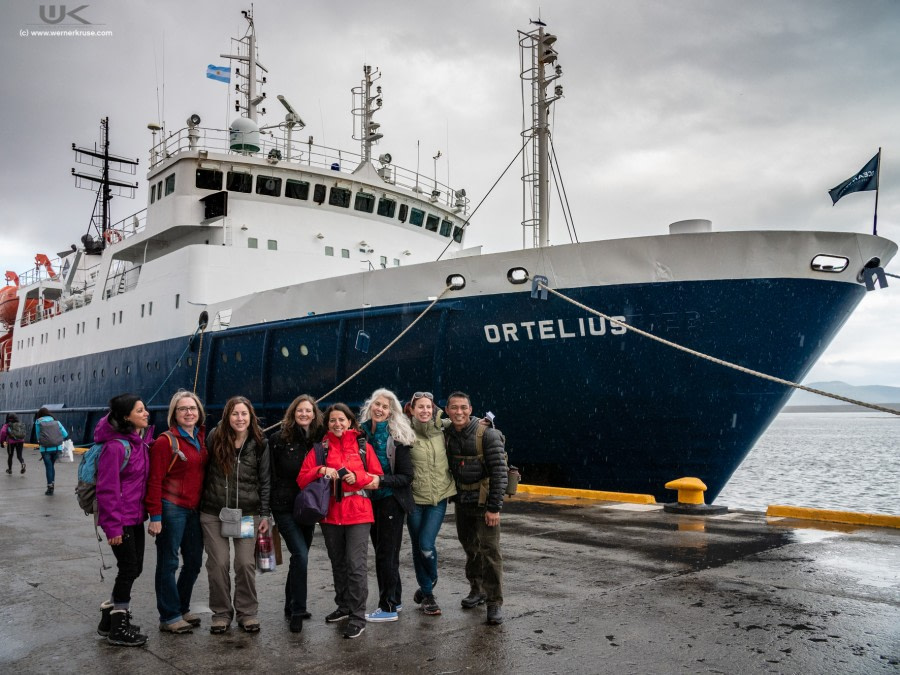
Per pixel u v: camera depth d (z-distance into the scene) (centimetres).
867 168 1141
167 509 515
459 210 2309
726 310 1113
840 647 457
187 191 1906
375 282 1391
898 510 2595
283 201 1967
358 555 514
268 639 502
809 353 1162
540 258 1202
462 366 1298
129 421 489
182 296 1844
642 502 1112
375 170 2127
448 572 707
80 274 3048
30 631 527
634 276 1139
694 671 423
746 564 682
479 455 545
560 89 1328
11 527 996
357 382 1427
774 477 4094
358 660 456
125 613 490
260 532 526
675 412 1182
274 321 1573
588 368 1196
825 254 1107
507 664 442
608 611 546
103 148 3528
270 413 1603
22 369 3181
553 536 852
